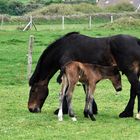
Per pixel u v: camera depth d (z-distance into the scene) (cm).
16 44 3569
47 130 1302
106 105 1691
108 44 1455
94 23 5859
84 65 1441
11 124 1368
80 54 1470
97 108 1580
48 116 1490
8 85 2131
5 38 4003
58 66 1523
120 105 1694
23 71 2473
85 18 5978
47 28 5141
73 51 1478
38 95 1545
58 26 5428
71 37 1497
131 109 1480
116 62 1455
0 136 1235
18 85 2131
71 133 1271
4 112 1548
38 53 3045
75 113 1548
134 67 1441
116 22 5103
